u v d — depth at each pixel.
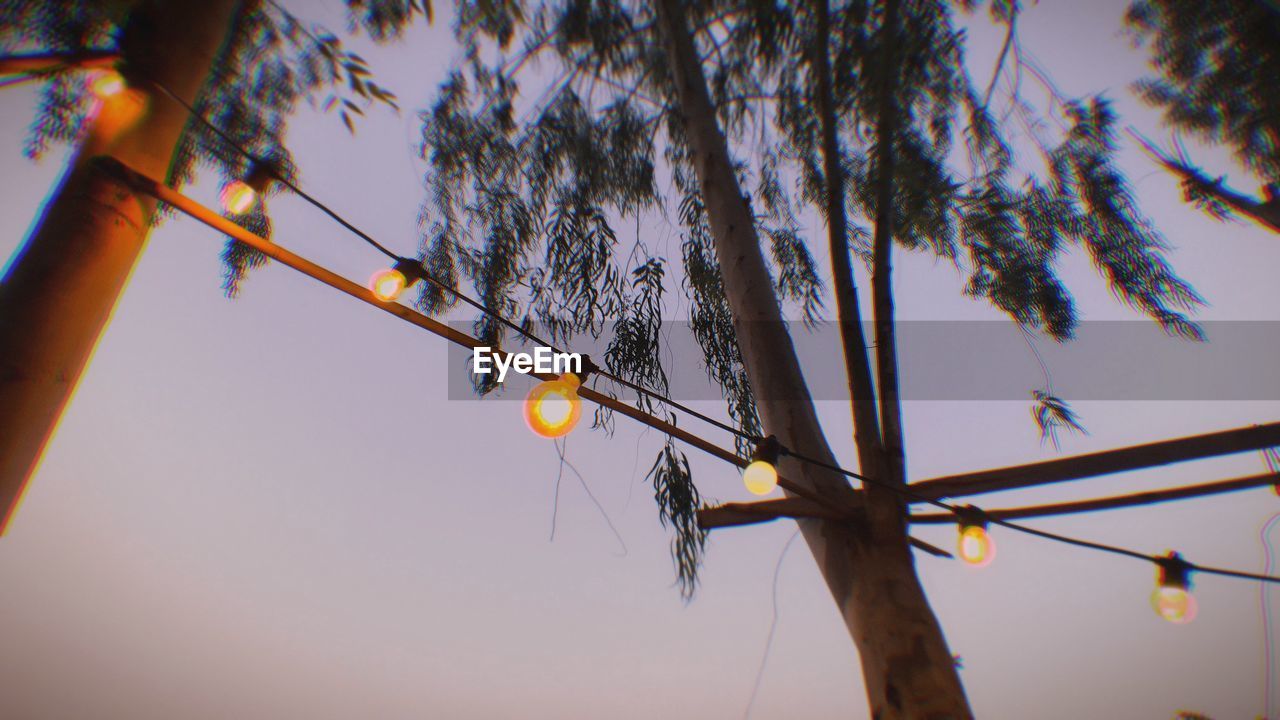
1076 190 3.37
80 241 1.43
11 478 1.25
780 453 1.89
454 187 4.04
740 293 2.74
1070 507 2.12
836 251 2.53
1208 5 3.15
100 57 1.63
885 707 1.66
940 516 2.11
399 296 1.62
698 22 3.98
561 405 1.61
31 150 2.59
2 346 1.30
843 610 1.95
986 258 3.48
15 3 2.27
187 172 3.61
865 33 3.46
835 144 2.75
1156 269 3.14
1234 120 3.15
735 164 4.29
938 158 3.63
